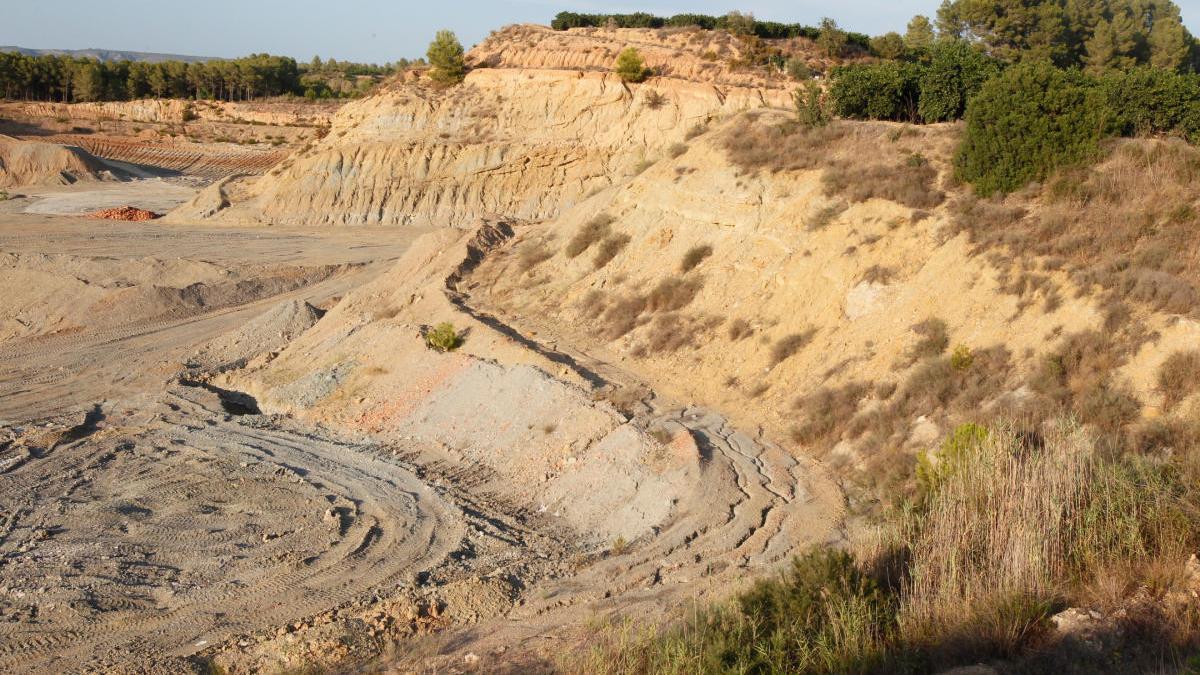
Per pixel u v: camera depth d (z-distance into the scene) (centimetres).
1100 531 1106
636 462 1830
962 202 2205
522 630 1302
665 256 2747
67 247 5188
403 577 1545
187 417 2630
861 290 2164
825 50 5897
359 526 1783
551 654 1170
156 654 1312
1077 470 1197
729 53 6019
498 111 6038
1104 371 1617
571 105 5869
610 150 5738
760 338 2258
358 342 2930
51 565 1611
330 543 1706
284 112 11131
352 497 1952
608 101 5816
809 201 2491
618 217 3034
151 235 5662
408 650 1264
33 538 1747
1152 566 1034
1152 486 1174
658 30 6438
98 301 3966
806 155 2636
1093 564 1058
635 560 1505
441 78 6366
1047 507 1116
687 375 2270
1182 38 5178
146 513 1891
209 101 11488
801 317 2239
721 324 2383
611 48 6291
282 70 12975
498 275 3156
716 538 1547
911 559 1174
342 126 6431
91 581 1546
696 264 2625
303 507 1897
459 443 2211
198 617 1428
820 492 1683
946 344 1895
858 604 1058
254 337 3422
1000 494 1162
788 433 1927
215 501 1947
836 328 2147
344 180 6128
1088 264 1847
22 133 10144
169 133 10475
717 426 1983
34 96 12175
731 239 2603
